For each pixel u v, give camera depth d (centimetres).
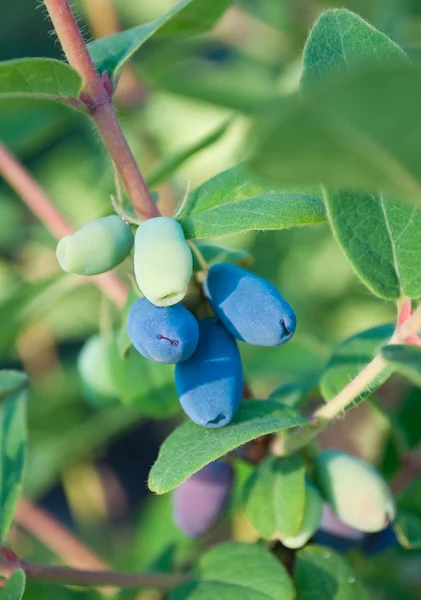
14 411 39
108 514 64
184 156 42
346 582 36
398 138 26
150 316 32
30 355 63
